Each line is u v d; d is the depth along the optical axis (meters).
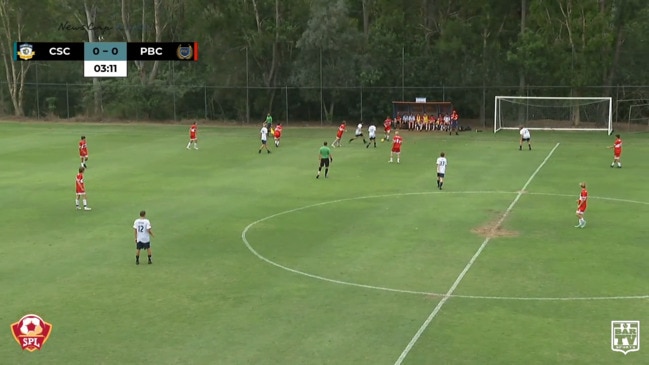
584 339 17.47
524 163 44.88
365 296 20.55
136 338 17.56
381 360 16.33
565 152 50.09
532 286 21.38
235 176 40.09
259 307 19.66
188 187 36.81
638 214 30.61
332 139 58.69
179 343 17.27
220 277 22.30
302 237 27.06
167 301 20.14
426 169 42.53
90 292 20.89
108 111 76.69
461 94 72.62
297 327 18.23
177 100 76.19
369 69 71.19
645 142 56.09
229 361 16.28
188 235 27.36
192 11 75.38
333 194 35.00
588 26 64.94
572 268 23.12
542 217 30.19
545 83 70.00
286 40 72.38
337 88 71.56
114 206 32.38
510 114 71.50
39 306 19.73
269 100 74.19
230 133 63.50
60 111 79.38
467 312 19.28
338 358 16.42
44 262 23.84
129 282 21.80
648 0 67.94
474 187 36.81
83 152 43.56
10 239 26.78
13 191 35.81
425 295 20.62
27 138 58.16
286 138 59.47
